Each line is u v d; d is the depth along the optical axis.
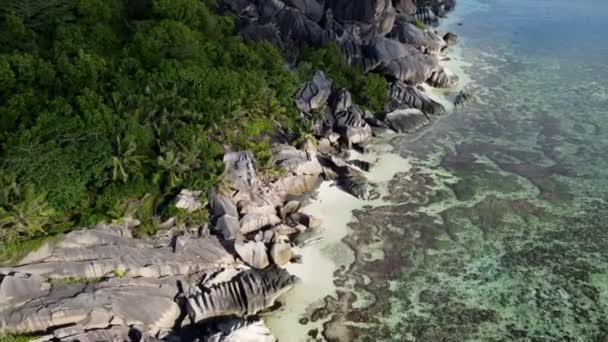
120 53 39.28
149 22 43.84
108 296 27.08
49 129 28.41
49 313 25.52
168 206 31.72
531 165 44.31
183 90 37.03
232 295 29.27
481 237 35.78
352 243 34.88
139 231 30.94
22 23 38.84
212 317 28.53
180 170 32.56
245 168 35.66
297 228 35.16
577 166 44.25
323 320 29.12
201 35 45.38
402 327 28.86
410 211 38.16
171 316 28.08
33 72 32.84
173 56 39.97
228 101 37.91
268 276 31.03
